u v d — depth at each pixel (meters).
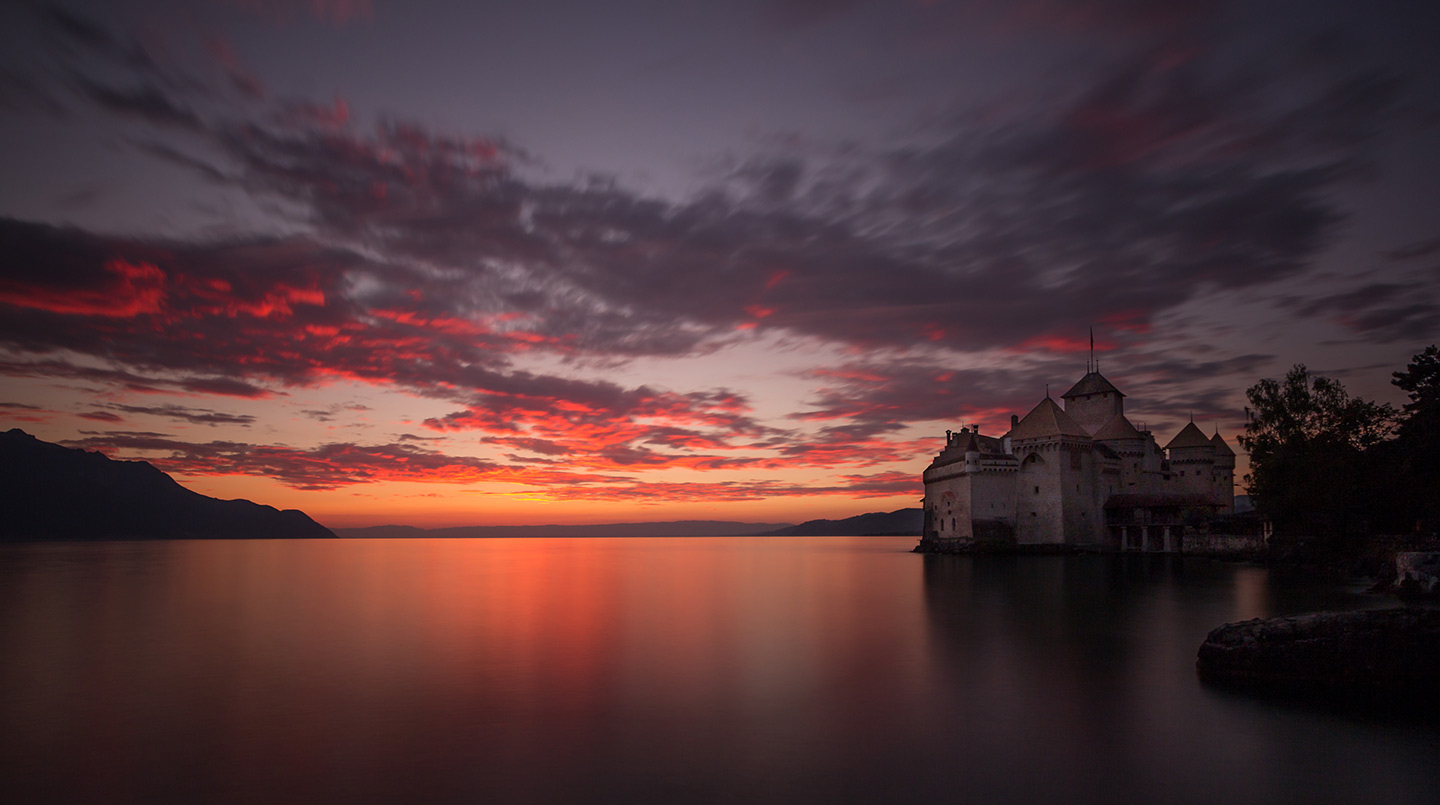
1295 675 28.31
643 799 18.31
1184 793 18.58
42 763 21.02
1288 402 87.75
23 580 85.62
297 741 22.72
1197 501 109.81
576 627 45.44
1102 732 22.98
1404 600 49.53
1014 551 110.19
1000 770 20.05
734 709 25.77
